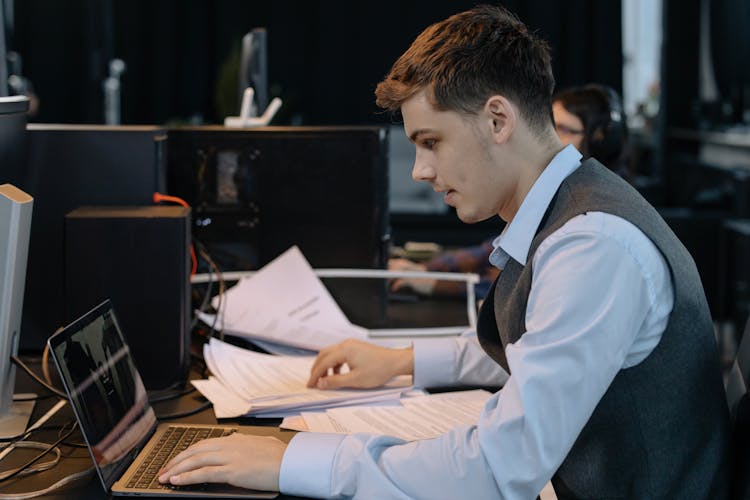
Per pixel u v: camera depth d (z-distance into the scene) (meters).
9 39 6.73
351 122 8.16
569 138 2.58
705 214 5.30
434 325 2.09
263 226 2.10
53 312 1.87
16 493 1.21
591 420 1.20
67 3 7.97
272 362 1.75
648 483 1.20
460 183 1.26
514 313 1.25
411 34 8.06
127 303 1.65
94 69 7.86
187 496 1.20
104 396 1.30
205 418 1.52
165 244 1.64
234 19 8.03
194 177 2.08
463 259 2.89
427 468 1.15
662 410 1.20
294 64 8.15
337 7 8.04
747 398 1.31
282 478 1.20
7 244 1.41
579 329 1.12
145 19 8.07
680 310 1.19
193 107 8.12
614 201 1.20
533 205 1.26
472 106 1.22
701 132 7.38
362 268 2.11
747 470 1.26
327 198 2.10
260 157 2.08
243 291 2.00
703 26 7.93
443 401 1.56
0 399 1.46
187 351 1.69
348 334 1.93
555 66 8.05
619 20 7.98
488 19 1.25
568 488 1.22
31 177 1.85
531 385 1.11
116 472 1.25
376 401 1.57
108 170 1.86
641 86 8.55
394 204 6.72
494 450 1.12
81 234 1.64
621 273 1.14
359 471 1.19
